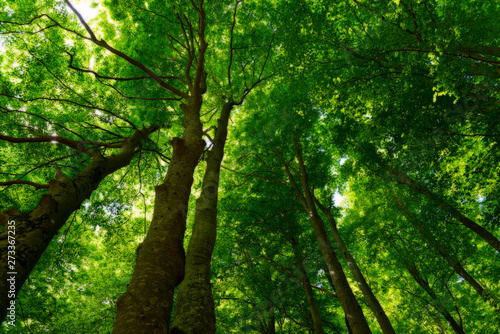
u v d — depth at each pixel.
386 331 6.99
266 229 11.24
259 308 10.09
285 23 7.42
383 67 6.71
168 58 10.01
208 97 10.94
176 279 3.08
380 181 11.27
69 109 9.01
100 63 9.57
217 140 7.80
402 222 12.40
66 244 10.19
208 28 9.79
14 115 7.83
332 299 11.84
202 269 3.77
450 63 4.95
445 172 8.33
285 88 11.74
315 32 7.10
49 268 10.48
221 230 11.48
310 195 10.44
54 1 8.08
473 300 12.41
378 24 6.54
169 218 3.73
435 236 10.03
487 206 7.11
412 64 5.86
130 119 10.43
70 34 9.13
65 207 3.90
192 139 5.87
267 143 11.77
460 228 10.84
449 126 7.34
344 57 7.34
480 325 12.27
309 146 12.73
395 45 5.81
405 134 7.64
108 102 8.62
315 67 7.60
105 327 10.61
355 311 7.03
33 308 10.27
